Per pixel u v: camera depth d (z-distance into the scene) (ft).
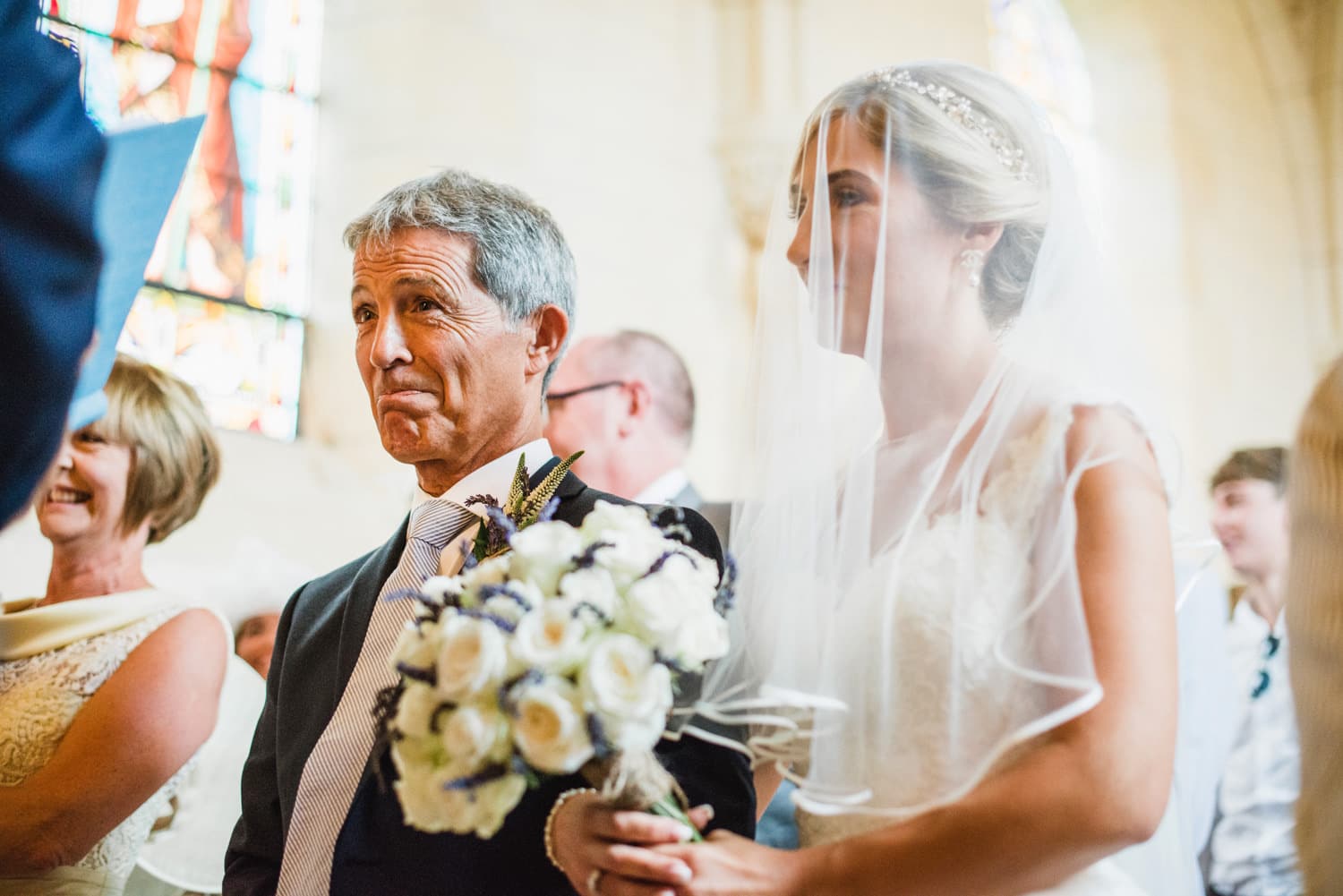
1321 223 31.99
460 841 6.29
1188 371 29.76
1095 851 5.28
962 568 5.97
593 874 5.61
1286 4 33.19
